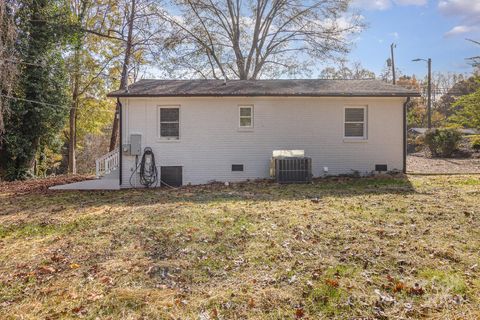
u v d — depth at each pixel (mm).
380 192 8867
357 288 3559
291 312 3219
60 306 3490
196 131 12094
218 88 12594
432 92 41625
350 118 12391
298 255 4504
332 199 8039
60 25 16234
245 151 12219
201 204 7969
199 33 20969
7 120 14688
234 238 5293
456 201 7324
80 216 7371
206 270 4223
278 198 8500
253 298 3482
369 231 5363
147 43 19984
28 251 5188
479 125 18922
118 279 4043
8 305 3553
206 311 3303
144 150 11953
